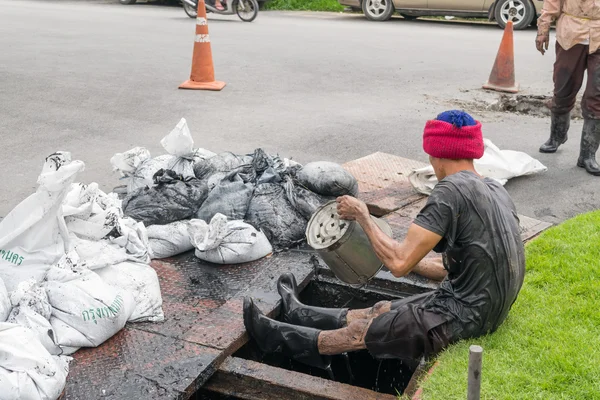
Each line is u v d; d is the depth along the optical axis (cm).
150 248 430
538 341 323
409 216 512
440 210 298
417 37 1442
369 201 538
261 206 470
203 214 477
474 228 300
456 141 303
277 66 1116
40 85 958
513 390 289
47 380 290
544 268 411
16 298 335
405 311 316
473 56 1223
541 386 291
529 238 476
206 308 384
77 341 335
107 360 332
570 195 593
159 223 468
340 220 353
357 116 840
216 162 530
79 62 1115
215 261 437
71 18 1664
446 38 1433
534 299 369
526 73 1070
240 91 954
